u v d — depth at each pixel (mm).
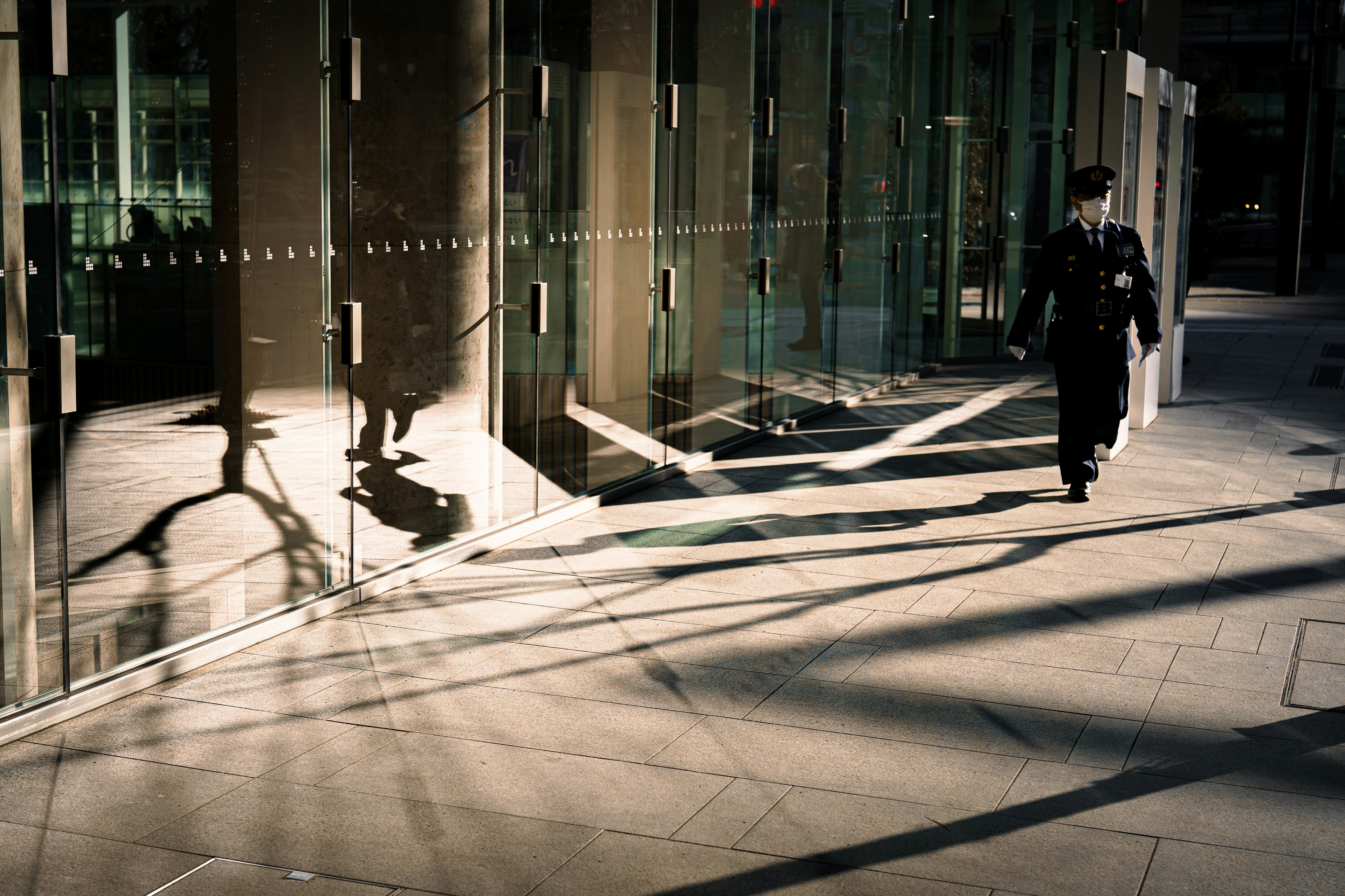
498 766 3805
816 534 6625
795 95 9383
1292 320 19266
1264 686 4555
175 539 4555
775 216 9219
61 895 3029
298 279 5062
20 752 3848
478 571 5895
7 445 3889
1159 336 7480
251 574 4938
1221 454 8820
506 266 6379
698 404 8383
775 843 3346
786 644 4945
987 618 5289
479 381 6234
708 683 4516
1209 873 3217
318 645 4867
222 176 4625
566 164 6797
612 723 4145
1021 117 12508
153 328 4375
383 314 5660
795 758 3895
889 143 11266
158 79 4297
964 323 12773
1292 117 23953
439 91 5844
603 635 5020
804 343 9930
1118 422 7453
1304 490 7750
